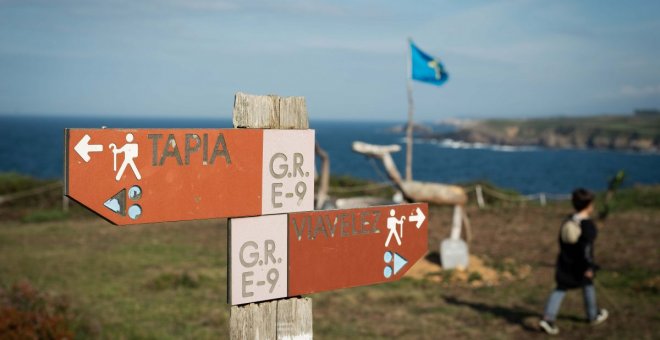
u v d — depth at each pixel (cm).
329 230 258
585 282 855
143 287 1131
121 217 210
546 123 19825
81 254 1459
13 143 11619
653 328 861
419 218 288
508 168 8562
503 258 1397
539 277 1216
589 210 844
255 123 242
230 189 233
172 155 220
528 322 912
